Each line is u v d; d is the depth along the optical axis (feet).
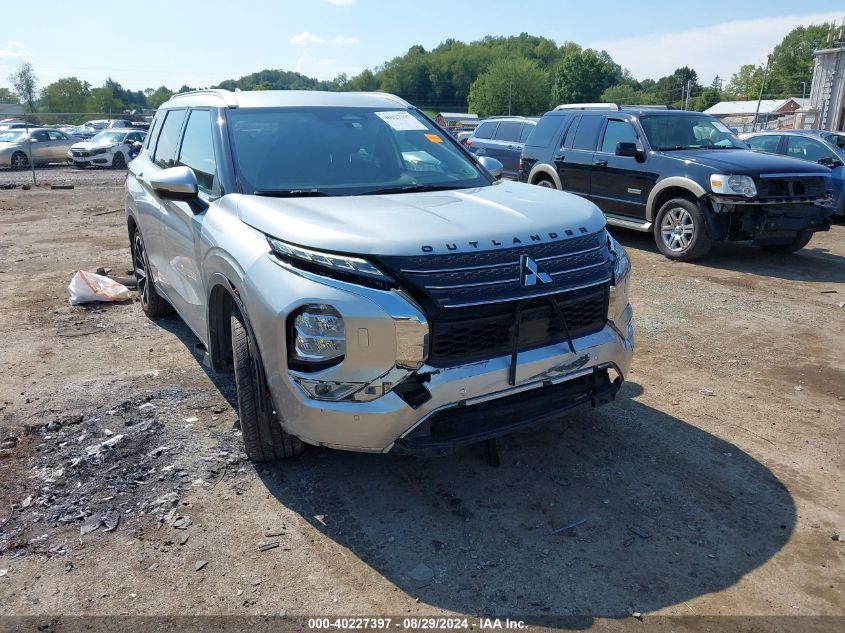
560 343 10.68
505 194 12.92
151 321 20.61
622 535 10.32
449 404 9.90
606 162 32.78
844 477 11.96
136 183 19.11
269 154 13.35
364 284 9.68
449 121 147.23
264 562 9.68
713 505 11.11
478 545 10.07
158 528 10.41
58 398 14.97
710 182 27.81
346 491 11.43
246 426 11.51
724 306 22.66
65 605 8.84
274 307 10.02
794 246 30.50
